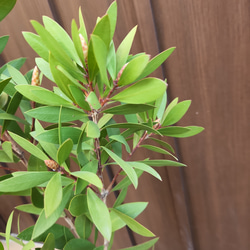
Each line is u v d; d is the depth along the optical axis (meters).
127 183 0.62
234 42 0.70
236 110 0.78
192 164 0.94
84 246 0.62
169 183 1.02
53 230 0.64
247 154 0.85
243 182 0.92
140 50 0.75
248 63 0.71
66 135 0.52
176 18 0.70
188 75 0.75
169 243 1.25
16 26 0.80
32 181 0.51
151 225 1.22
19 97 0.58
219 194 0.99
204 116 0.82
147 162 0.58
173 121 0.60
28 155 1.06
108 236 0.51
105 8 0.72
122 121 0.89
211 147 0.88
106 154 0.60
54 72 0.49
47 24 0.52
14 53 0.86
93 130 0.49
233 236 1.09
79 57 0.50
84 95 0.52
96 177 0.49
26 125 0.63
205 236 1.15
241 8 0.67
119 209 0.63
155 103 0.59
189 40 0.72
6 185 0.49
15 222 1.44
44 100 0.51
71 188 0.55
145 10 0.71
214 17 0.69
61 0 0.74
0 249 0.56
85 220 0.65
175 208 1.10
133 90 0.49
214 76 0.74
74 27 0.47
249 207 0.98
